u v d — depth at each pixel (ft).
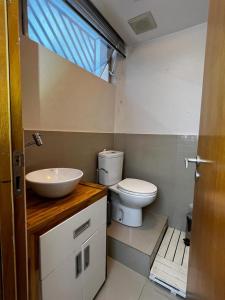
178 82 5.90
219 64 1.99
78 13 4.28
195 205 3.02
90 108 5.64
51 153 4.28
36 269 2.28
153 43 6.25
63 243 2.69
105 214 3.85
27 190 3.36
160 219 6.15
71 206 2.84
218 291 1.63
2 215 1.28
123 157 6.80
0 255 1.29
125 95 6.94
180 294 3.81
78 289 3.10
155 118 6.39
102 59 6.28
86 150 5.57
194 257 2.86
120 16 5.03
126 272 4.51
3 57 1.21
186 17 5.08
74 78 4.87
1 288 1.31
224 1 1.86
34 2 3.76
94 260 3.55
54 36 4.35
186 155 5.91
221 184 1.69
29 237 2.15
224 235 1.55
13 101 1.29
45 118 4.06
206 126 2.52
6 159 1.27
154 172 6.53
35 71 3.73
